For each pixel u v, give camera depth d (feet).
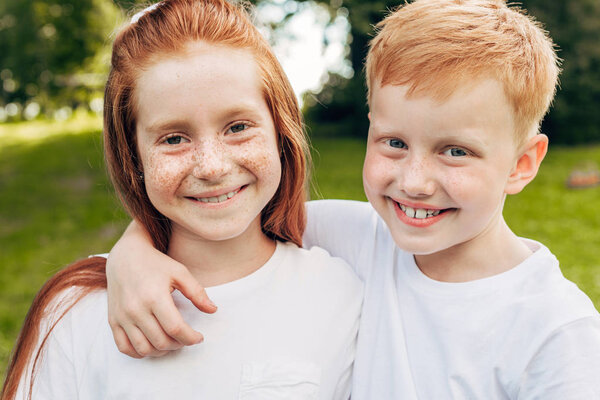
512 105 4.24
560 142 47.70
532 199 29.86
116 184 5.01
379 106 4.44
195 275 4.96
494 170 4.27
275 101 4.75
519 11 5.05
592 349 4.13
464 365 4.51
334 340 4.95
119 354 4.57
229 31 4.54
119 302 4.34
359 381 4.95
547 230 23.94
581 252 20.68
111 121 4.78
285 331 4.78
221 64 4.32
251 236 5.02
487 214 4.40
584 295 4.50
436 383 4.62
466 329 4.57
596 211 26.78
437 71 4.09
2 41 42.68
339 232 5.85
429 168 4.29
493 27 4.36
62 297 5.05
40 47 42.78
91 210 29.81
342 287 5.23
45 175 38.04
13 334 15.05
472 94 4.08
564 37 45.60
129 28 4.71
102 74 45.11
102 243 24.49
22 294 18.49
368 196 4.77
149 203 4.96
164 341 4.18
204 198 4.43
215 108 4.26
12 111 63.41
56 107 59.88
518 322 4.42
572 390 4.08
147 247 4.70
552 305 4.33
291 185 5.21
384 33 4.59
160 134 4.33
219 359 4.56
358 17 43.47
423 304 4.86
